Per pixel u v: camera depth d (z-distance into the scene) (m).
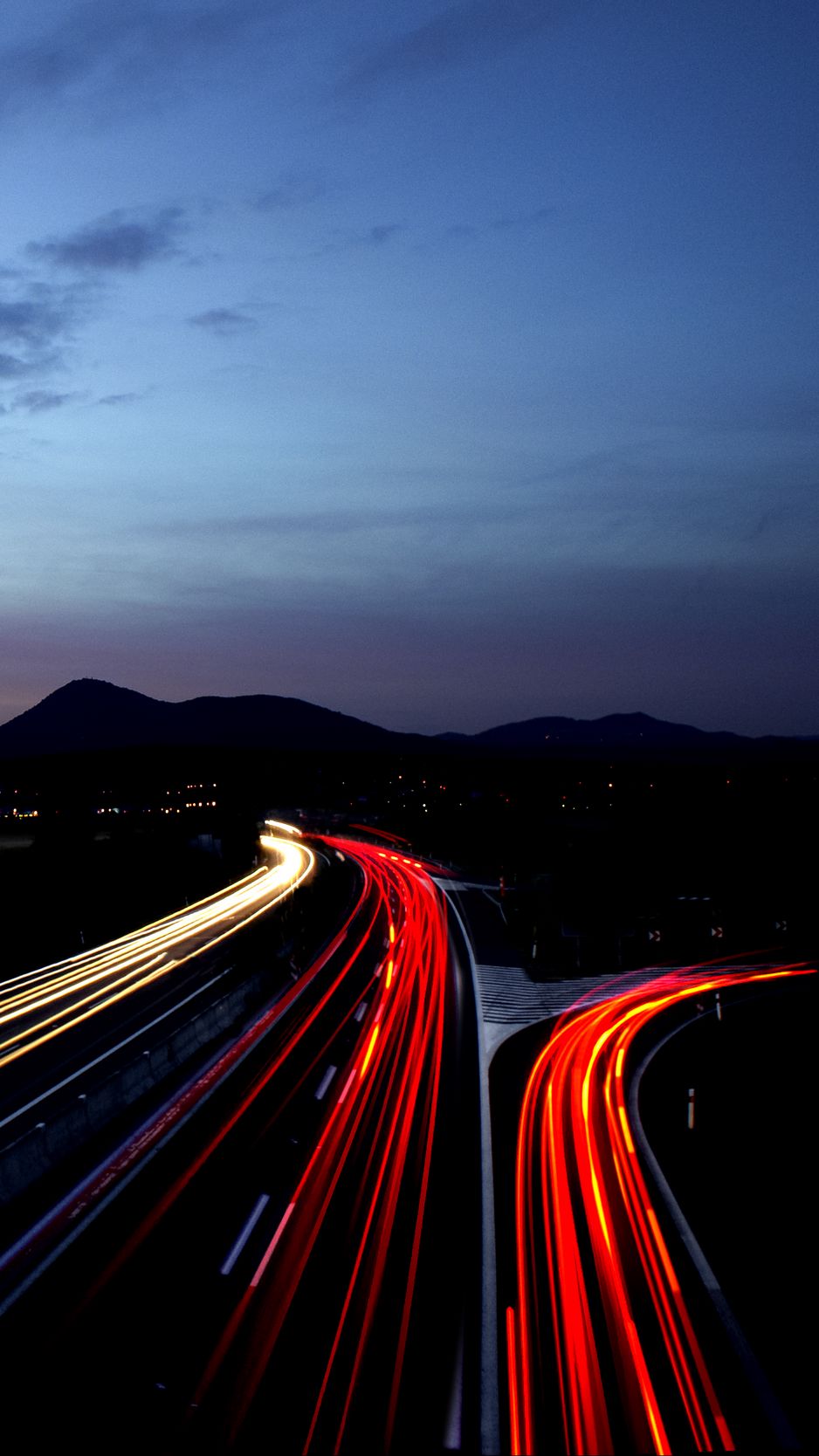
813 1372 12.42
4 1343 12.52
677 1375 12.22
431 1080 25.17
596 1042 29.78
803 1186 19.14
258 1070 26.19
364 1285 14.09
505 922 54.69
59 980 39.72
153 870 85.31
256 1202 17.12
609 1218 16.97
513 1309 13.56
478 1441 10.62
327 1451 10.34
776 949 46.38
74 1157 19.64
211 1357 12.10
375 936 50.28
